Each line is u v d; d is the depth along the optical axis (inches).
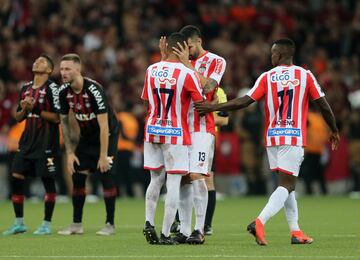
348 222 1930.4
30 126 1633.9
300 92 1370.6
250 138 3085.6
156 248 1331.2
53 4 3479.3
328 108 1379.2
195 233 1396.4
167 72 1359.5
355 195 3147.1
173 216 1378.0
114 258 1206.3
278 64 1395.2
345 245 1371.8
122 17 3501.5
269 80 1382.9
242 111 3085.6
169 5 3622.0
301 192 3221.0
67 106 1589.6
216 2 3806.6
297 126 1368.1
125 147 2876.5
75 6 3479.3
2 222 1957.4
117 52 3348.9
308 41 3681.1
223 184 3157.0
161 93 1358.3
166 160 1365.7
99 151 1600.6
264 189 3157.0
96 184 2888.8
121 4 3533.5
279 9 3740.2
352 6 3976.4
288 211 1406.3
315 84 1374.3
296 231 1400.1
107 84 3174.2
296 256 1218.6
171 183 1365.7
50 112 1631.4
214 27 3590.1
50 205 1637.6
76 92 1569.9
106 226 1615.4
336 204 2618.1
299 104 1370.6
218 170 3105.3
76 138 1989.4
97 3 3501.5
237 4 3722.9
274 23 3678.6
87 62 3216.0
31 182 2960.1
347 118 3253.0
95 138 1598.2
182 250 1298.0
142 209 2389.3
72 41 3314.5
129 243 1419.8
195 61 1521.9
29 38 3243.1
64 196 2871.6
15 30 3339.1
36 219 2034.9
